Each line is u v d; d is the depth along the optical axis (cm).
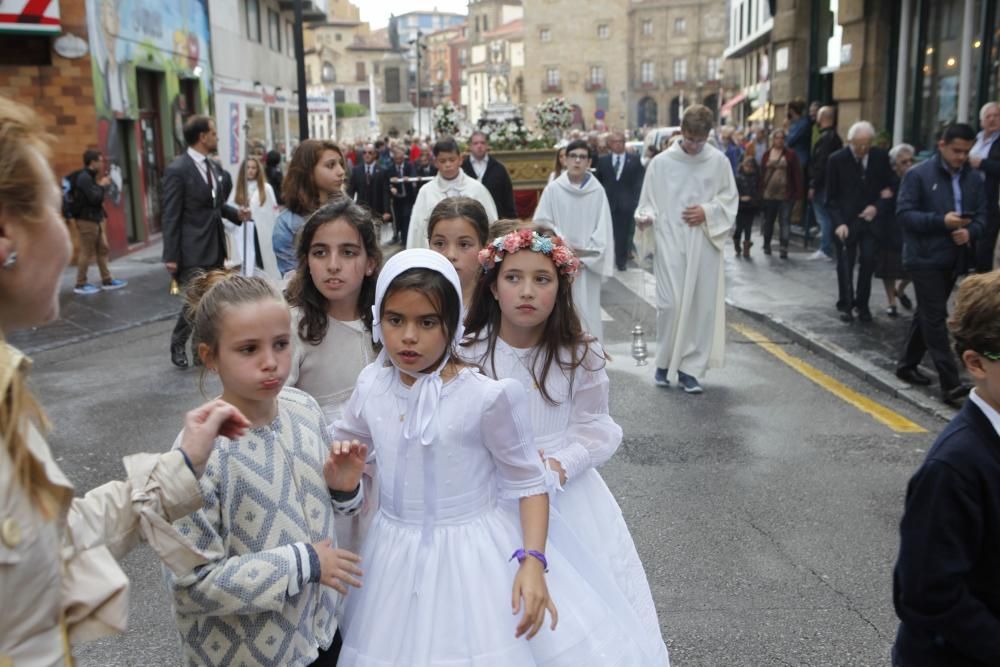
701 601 416
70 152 1547
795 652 373
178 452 185
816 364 859
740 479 564
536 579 240
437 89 11269
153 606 425
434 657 236
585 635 252
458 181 801
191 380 842
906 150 1015
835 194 992
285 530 225
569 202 814
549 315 305
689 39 8938
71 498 140
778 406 722
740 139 2445
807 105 1880
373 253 332
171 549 180
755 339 968
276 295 225
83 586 157
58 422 716
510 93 10262
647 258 795
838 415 696
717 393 764
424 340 244
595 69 9175
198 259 869
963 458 212
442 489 247
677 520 504
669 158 759
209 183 870
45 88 1523
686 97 9031
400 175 2028
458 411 247
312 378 329
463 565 243
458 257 414
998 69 1177
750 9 3984
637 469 583
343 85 9744
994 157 879
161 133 1992
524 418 253
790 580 434
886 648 376
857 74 1537
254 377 219
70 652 146
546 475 259
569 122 1472
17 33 1446
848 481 558
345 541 272
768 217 1502
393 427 253
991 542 214
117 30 1677
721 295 763
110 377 859
